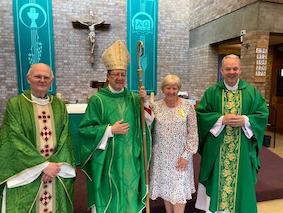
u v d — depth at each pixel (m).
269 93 6.22
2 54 5.41
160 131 1.82
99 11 5.74
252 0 4.17
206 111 2.04
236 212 2.02
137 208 1.74
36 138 1.56
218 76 5.67
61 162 1.58
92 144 1.67
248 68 4.32
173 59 6.34
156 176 1.88
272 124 6.02
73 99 5.86
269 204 2.62
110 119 1.69
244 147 1.95
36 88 1.55
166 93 1.79
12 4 5.31
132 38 5.96
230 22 4.78
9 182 1.53
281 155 4.21
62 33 5.63
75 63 5.78
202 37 5.77
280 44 5.89
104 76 5.96
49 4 5.48
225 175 1.99
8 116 1.53
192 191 1.96
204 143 2.04
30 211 1.58
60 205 1.67
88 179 1.77
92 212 1.79
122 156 1.70
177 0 6.18
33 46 5.50
